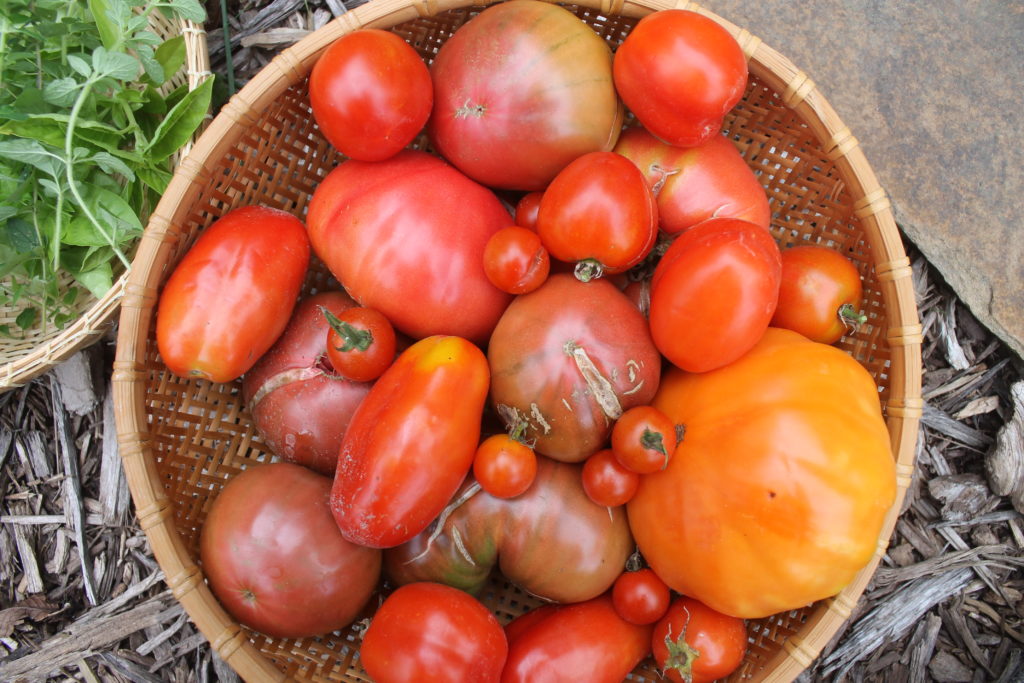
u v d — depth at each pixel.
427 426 0.39
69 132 0.45
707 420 0.41
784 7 0.56
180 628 0.55
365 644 0.41
